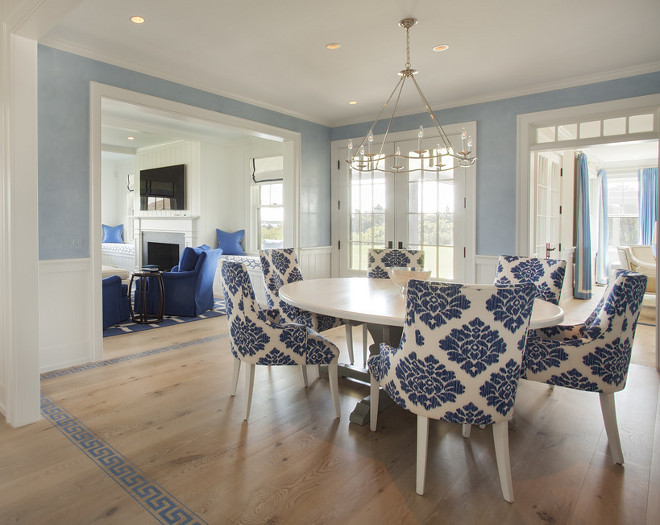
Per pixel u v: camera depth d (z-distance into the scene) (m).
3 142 2.34
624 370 2.01
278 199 6.53
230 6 2.64
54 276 3.20
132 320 4.87
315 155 5.34
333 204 5.58
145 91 3.63
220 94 4.21
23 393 2.36
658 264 3.39
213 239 6.88
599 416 2.54
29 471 1.93
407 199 4.98
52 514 1.64
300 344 2.39
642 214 8.02
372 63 3.52
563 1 2.55
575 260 6.64
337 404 2.49
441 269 4.75
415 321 1.71
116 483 1.85
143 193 7.68
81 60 3.26
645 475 1.93
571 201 6.55
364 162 2.92
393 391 1.89
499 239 4.34
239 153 6.95
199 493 1.78
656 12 2.68
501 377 1.67
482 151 4.40
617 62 3.48
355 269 5.46
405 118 4.94
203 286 5.25
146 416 2.49
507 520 1.62
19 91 2.28
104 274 5.17
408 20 2.77
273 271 3.53
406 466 2.00
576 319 5.17
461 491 1.81
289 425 2.40
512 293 1.60
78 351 3.35
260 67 3.62
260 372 3.26
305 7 2.64
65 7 1.99
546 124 4.12
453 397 1.69
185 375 3.16
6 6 2.24
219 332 4.39
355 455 2.09
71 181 3.25
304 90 4.21
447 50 3.25
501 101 4.26
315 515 1.65
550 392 2.92
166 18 2.79
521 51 3.27
